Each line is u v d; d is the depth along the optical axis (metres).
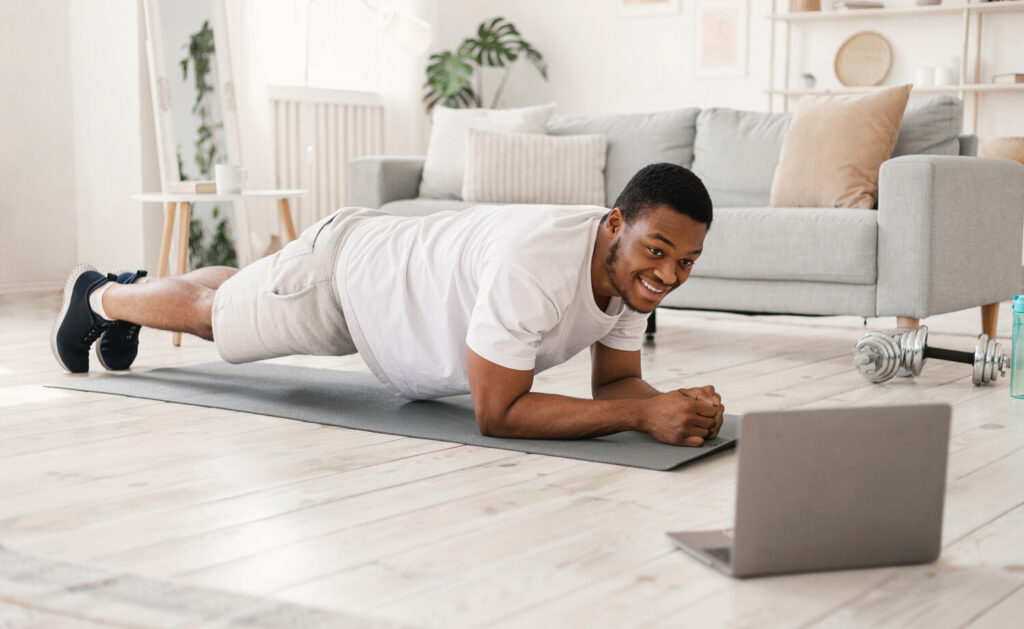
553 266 1.81
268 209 5.08
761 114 4.03
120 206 4.81
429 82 6.10
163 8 4.31
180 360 2.97
